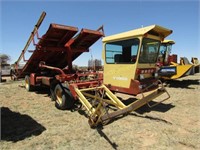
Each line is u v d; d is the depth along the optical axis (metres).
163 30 6.02
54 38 7.27
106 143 3.91
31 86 9.81
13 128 4.69
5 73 12.72
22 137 4.15
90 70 8.66
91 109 4.71
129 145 3.84
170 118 5.48
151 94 5.18
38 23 7.05
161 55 12.19
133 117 5.55
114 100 5.57
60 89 6.36
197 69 13.46
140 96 8.18
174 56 13.40
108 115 4.22
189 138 4.13
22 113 5.96
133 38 5.77
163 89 5.51
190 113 5.99
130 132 4.46
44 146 3.77
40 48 7.42
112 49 6.46
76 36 7.53
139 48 5.61
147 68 6.11
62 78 6.71
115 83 6.38
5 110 6.28
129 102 7.27
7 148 3.67
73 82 6.59
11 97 8.40
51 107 6.68
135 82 5.69
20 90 10.30
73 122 5.14
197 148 3.72
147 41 5.86
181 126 4.85
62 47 7.93
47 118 5.48
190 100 7.82
